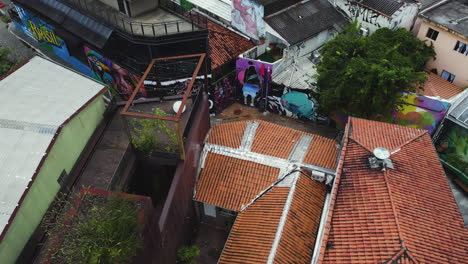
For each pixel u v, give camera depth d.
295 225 17.08
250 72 28.33
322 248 13.80
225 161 20.38
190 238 21.11
